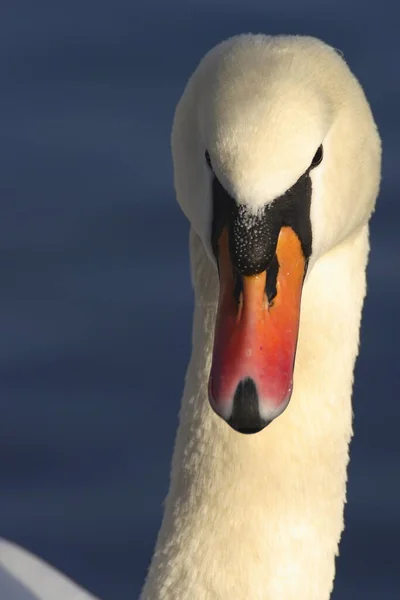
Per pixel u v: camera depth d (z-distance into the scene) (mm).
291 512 8492
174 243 17328
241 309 7062
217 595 8445
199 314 8438
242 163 6996
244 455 8398
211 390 6957
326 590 8703
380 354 15789
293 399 8461
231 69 7355
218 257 7223
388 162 17984
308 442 8484
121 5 21031
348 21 20547
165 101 19297
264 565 8453
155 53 20250
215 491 8438
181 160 7824
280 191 7039
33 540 14359
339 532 8727
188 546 8484
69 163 18391
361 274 8516
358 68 19719
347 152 7684
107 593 14047
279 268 7117
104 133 18734
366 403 15367
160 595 8516
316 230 7375
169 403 15539
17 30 20672
